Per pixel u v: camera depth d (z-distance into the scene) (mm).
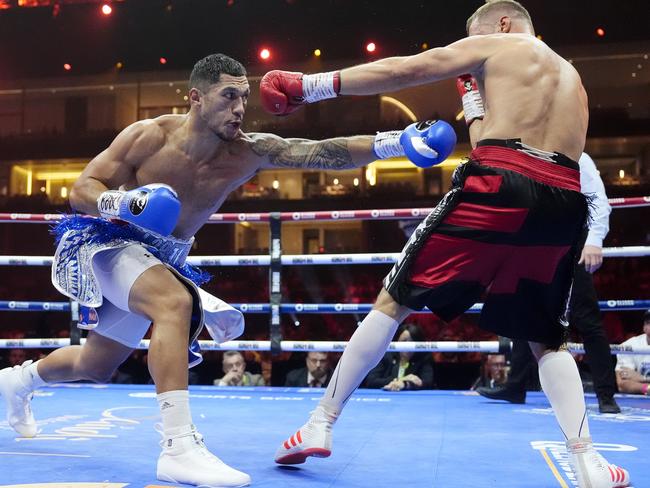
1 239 14328
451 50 2051
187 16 15398
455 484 1978
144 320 2523
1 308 4938
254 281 12367
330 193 15008
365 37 15078
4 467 2146
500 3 2266
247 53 15781
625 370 4934
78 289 2283
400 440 2742
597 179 3568
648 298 11609
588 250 3559
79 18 15664
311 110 15859
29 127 16922
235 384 5684
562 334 2053
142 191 2023
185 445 1968
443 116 15180
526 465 2254
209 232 14562
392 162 15242
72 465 2186
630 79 14438
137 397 4242
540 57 2041
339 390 2105
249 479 1936
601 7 14234
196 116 2295
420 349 4531
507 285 2039
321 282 12633
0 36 16156
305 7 15016
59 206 14539
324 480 2021
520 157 1922
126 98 16766
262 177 15555
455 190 1965
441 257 1993
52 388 4848
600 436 2846
